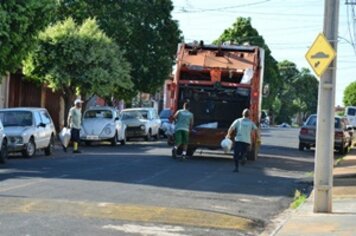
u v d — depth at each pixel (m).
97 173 17.80
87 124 32.09
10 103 38.41
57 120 43.06
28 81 39.03
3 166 19.58
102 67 34.44
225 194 15.11
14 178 15.97
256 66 24.56
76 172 17.89
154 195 14.00
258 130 25.05
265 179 19.00
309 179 19.55
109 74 34.31
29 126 23.84
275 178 19.50
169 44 41.41
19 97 39.75
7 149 21.09
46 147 25.19
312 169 23.36
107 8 39.81
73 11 39.06
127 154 25.98
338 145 32.06
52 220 10.54
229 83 24.23
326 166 12.91
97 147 31.36
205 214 12.05
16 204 11.88
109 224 10.48
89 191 13.95
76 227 10.09
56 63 33.59
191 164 22.28
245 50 24.83
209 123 24.53
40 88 41.19
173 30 41.34
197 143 24.34
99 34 34.25
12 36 20.98
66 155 25.17
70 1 38.78
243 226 11.28
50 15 22.27
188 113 23.88
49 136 25.30
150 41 40.78
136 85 41.12
